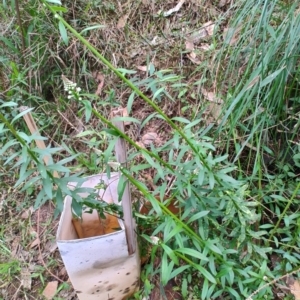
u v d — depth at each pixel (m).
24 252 1.83
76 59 2.23
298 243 1.39
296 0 1.42
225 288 1.33
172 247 1.43
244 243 1.37
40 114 2.14
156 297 1.53
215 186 1.36
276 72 1.30
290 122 1.59
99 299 1.50
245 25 1.68
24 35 2.20
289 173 1.56
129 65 2.19
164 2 2.33
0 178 2.07
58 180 1.13
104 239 1.28
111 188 1.44
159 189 1.36
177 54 2.13
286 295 1.40
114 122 1.10
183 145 1.33
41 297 1.68
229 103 1.57
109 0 2.35
